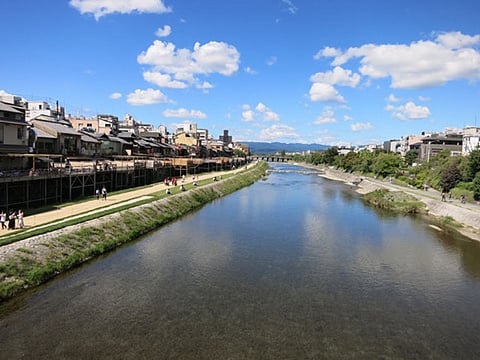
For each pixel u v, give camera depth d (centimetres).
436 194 6619
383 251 3341
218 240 3534
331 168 16875
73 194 4553
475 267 2938
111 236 3222
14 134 4022
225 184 8056
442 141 11681
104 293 2192
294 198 6881
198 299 2164
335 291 2369
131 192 5375
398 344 1747
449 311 2133
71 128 6019
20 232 2636
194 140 14162
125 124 13375
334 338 1777
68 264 2553
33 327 1773
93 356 1554
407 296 2333
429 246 3550
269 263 2884
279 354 1617
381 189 7169
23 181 3566
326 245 3478
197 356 1578
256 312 2020
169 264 2773
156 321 1877
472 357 1658
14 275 2148
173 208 4809
